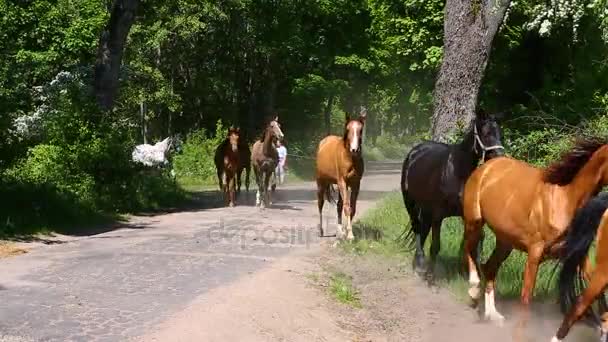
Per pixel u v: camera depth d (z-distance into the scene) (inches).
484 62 695.7
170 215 777.6
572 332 338.3
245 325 335.0
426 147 462.0
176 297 369.1
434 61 1057.5
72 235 603.5
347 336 352.5
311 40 1775.3
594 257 318.3
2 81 775.1
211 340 308.2
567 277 294.8
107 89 900.0
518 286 395.9
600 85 749.3
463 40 693.9
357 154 538.9
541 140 631.2
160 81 1535.4
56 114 806.5
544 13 754.8
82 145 773.3
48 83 1118.4
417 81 1419.8
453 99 700.7
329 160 571.2
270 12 1673.2
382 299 417.7
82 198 724.0
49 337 299.9
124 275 423.5
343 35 1804.9
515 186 331.0
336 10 1732.3
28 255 491.8
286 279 428.8
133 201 805.2
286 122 1849.2
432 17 1085.8
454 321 372.2
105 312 339.0
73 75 1081.4
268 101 1781.5
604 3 704.4
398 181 1362.0
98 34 1296.8
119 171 806.5
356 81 1953.7
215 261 473.4
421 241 459.8
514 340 319.0
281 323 350.3
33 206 635.5
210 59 1708.9
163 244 543.8
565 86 778.8
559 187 309.4
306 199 993.5
